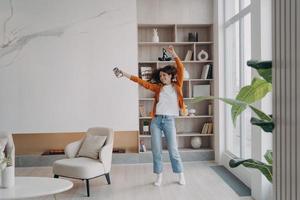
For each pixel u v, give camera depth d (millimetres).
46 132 5691
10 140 4523
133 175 5059
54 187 3105
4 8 5633
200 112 6254
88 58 5711
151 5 5828
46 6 5672
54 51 5680
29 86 5660
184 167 5508
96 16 5711
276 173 927
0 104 5645
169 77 4582
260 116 1154
